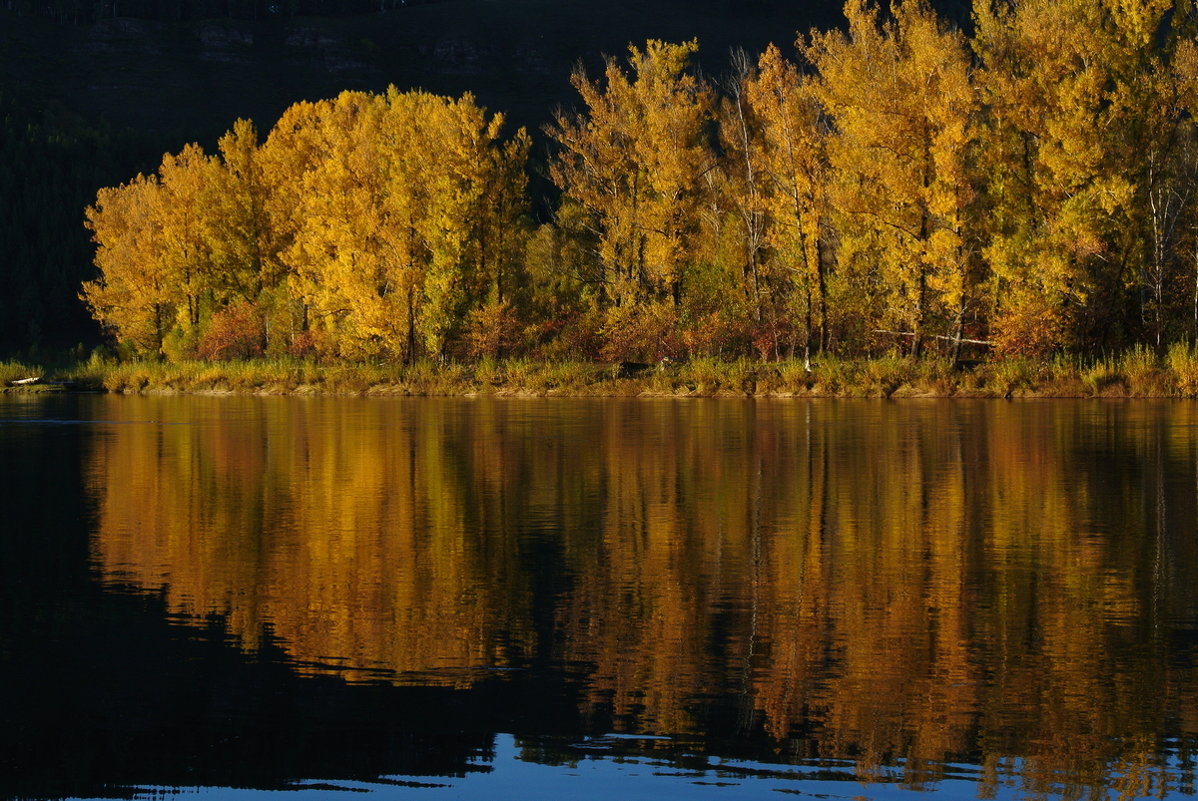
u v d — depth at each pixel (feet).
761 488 94.22
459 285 267.39
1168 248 223.30
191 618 54.24
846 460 112.27
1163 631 50.37
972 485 94.63
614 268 266.77
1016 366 205.57
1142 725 39.47
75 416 194.29
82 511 85.71
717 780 35.42
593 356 264.31
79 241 608.19
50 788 35.91
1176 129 214.48
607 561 65.92
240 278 335.88
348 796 35.01
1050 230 213.25
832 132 232.12
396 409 203.00
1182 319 220.84
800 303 241.14
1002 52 219.82
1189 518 78.07
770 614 53.88
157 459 121.08
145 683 44.91
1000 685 43.47
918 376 213.66
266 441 140.67
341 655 48.26
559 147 600.80
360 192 271.69
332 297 278.26
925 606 55.11
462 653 48.42
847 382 216.13
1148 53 212.02
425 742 38.99
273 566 65.31
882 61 221.46
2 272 588.09
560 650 48.57
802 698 42.45
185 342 340.59
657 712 41.24
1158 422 149.69
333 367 282.36
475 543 71.51
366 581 61.36
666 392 228.02
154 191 361.71
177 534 75.66
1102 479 97.04
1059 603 55.36
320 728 40.22
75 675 45.91
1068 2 212.23
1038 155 216.95
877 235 228.63
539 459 116.67
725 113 252.62
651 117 250.57
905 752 37.50
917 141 215.31
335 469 110.42
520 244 285.43
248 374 280.10
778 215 230.89
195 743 39.19
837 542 70.95
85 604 57.00
